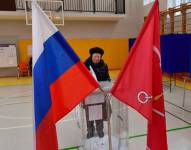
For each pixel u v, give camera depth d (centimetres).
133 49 125
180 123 320
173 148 244
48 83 113
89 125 203
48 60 113
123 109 206
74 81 117
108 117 151
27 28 960
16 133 306
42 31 112
